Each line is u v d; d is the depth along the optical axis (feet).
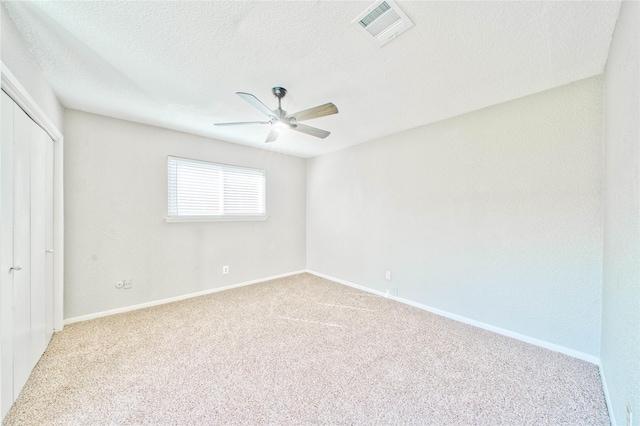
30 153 5.91
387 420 4.78
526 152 7.59
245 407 5.08
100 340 7.56
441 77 6.64
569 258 6.91
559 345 7.07
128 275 9.80
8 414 4.81
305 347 7.29
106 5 4.37
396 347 7.30
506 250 7.99
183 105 8.35
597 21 4.71
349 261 13.23
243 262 13.19
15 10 4.47
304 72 6.44
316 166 15.24
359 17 4.64
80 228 8.82
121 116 9.28
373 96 7.68
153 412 4.93
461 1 4.27
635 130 3.80
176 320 8.98
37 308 6.36
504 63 6.04
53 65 6.14
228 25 4.85
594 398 5.32
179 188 11.06
